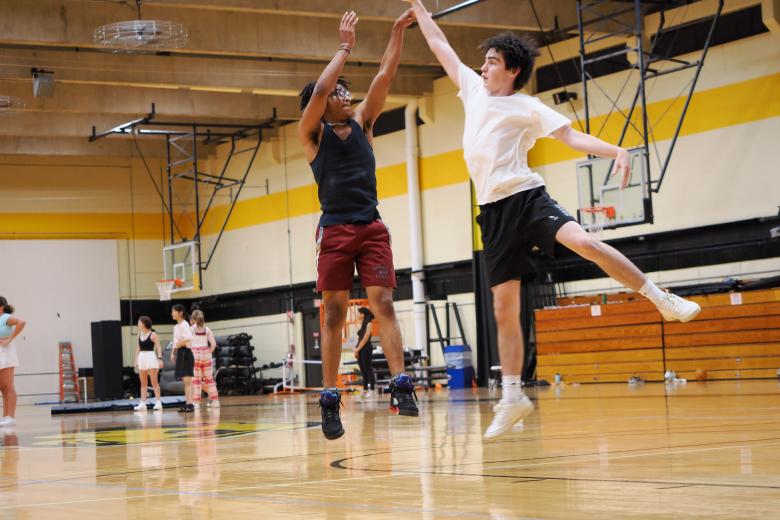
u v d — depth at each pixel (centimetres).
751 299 1491
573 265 1802
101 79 1769
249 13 1638
